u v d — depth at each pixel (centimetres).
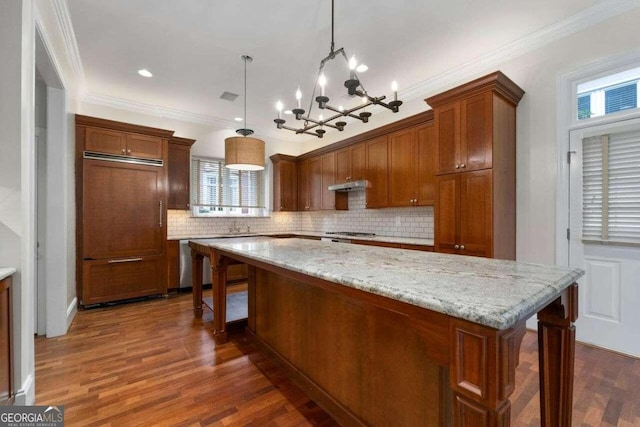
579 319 254
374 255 175
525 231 283
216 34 275
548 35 269
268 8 241
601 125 243
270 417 161
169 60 320
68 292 302
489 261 152
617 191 236
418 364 122
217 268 256
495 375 71
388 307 99
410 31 272
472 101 274
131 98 424
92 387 188
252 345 251
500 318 68
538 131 277
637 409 165
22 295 164
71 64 308
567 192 261
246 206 560
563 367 123
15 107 164
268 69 341
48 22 222
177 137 446
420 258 163
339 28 268
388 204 405
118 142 370
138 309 349
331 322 168
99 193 355
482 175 266
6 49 163
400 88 390
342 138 538
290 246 233
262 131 578
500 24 263
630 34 229
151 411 165
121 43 288
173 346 249
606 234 241
